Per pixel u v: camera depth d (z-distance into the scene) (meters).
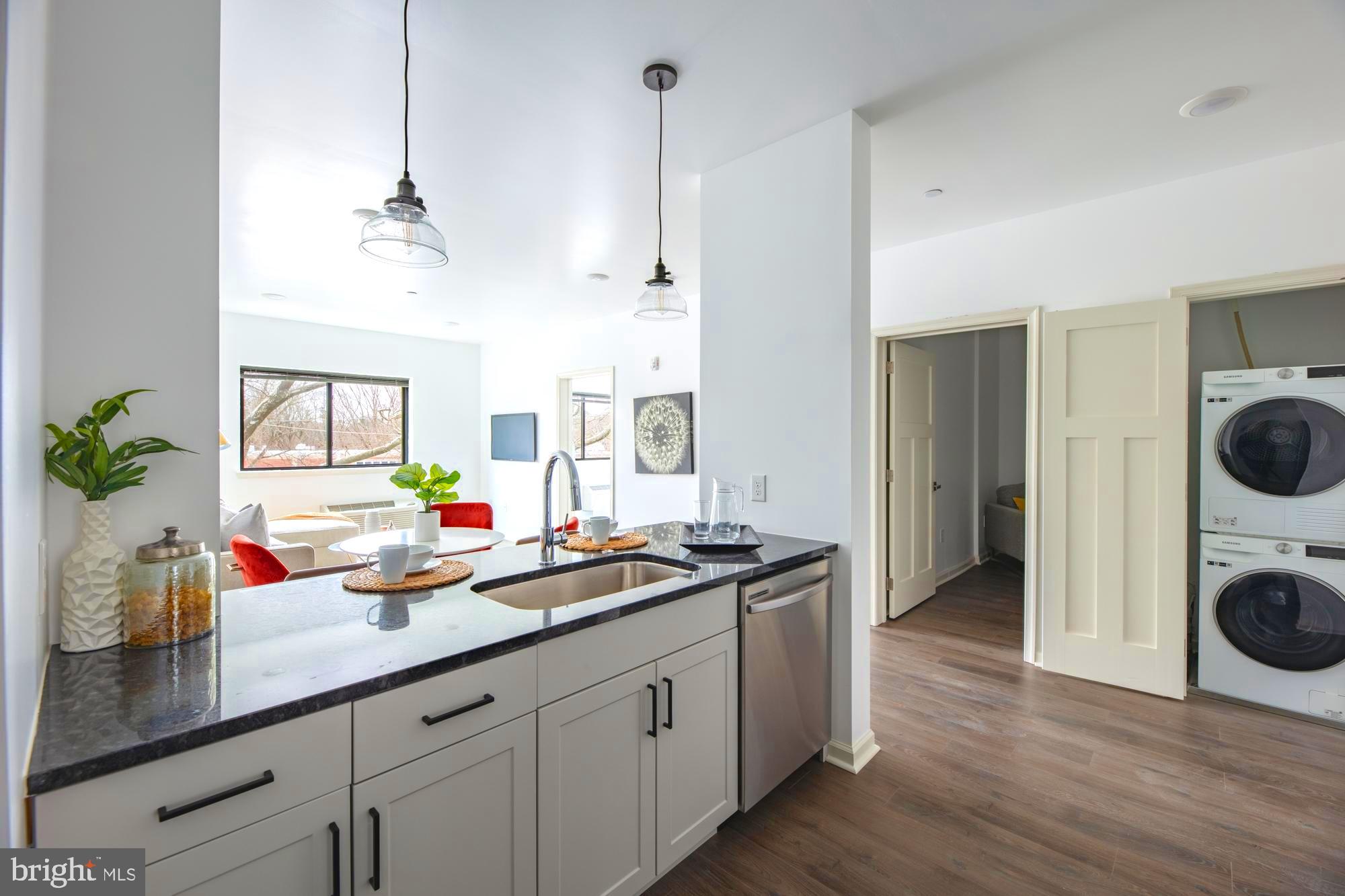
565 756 1.28
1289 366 2.95
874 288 3.77
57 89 1.14
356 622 1.27
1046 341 3.03
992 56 1.85
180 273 1.28
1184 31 1.73
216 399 1.33
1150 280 2.80
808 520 2.29
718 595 1.72
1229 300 3.09
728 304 2.55
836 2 1.61
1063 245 3.04
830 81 1.98
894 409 3.89
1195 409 3.20
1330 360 2.86
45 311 1.10
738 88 2.01
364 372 6.29
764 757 1.87
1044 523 3.04
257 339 5.58
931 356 4.46
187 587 1.14
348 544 3.32
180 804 0.78
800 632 2.03
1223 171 2.63
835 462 2.20
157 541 1.23
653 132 2.29
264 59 1.82
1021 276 3.18
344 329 6.15
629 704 1.44
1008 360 6.21
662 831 1.53
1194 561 3.20
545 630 1.23
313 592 1.52
